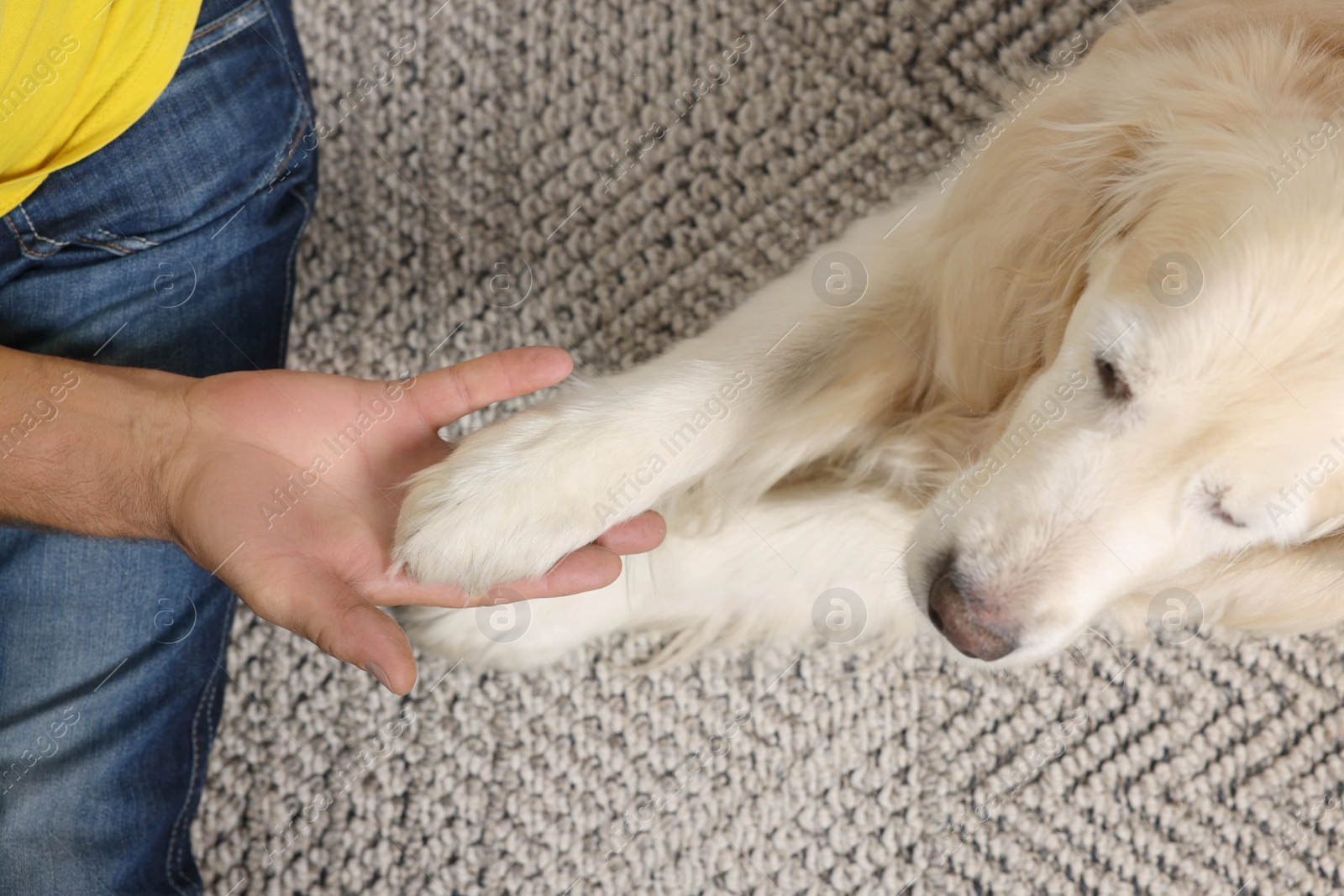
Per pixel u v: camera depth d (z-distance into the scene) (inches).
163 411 37.0
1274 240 34.9
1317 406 34.4
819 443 48.4
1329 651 55.5
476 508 38.9
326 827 53.2
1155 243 37.8
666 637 55.0
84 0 35.3
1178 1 42.5
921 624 48.7
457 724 54.2
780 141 57.2
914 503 48.7
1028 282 42.6
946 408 47.3
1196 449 36.2
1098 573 38.1
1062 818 54.4
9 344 42.4
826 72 57.5
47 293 41.9
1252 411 34.8
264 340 49.6
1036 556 38.2
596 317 56.6
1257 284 34.7
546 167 57.3
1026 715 54.9
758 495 48.9
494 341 56.4
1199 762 54.9
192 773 49.1
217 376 38.1
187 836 50.0
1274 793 54.7
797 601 51.5
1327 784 54.8
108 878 44.1
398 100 57.7
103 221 41.7
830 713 54.7
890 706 54.8
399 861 53.2
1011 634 38.5
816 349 46.4
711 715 54.6
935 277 45.3
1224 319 34.9
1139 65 40.8
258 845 52.8
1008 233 42.8
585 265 56.9
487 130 57.6
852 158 57.1
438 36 58.1
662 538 43.7
